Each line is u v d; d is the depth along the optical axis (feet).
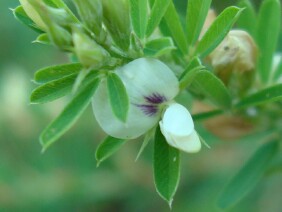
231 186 0.17
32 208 0.27
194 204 0.27
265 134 0.16
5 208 0.27
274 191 0.26
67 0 0.21
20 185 0.27
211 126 0.16
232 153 0.27
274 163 0.18
